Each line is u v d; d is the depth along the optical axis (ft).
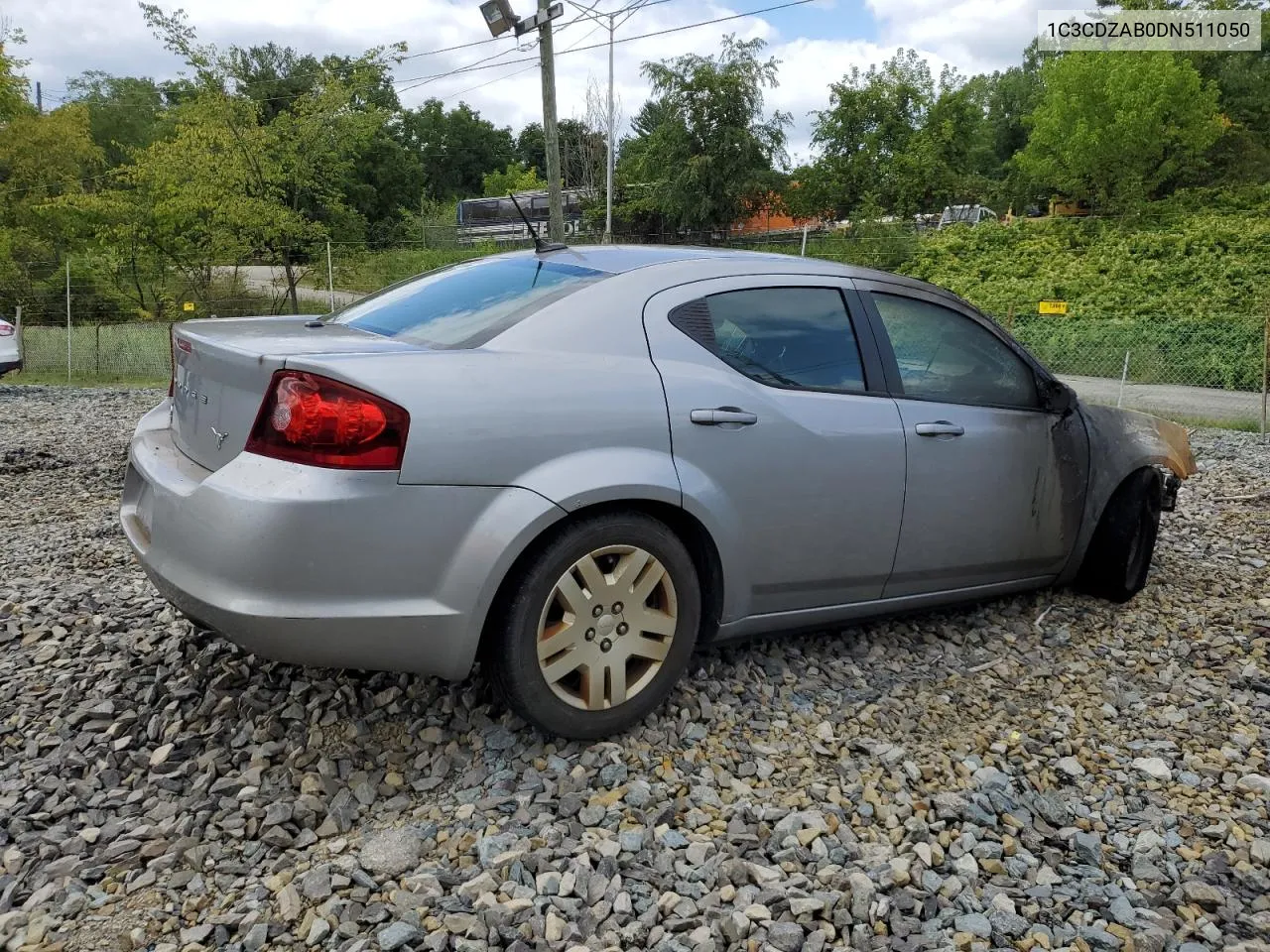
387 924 6.98
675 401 9.63
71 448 28.27
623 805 8.58
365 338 9.86
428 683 10.51
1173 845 8.35
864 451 10.91
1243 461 29.76
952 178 122.42
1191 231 98.02
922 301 12.26
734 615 10.43
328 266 74.79
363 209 199.31
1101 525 13.89
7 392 48.52
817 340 11.09
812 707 10.75
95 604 13.19
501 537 8.47
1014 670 11.95
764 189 119.24
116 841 8.01
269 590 7.99
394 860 7.75
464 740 9.60
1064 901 7.50
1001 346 12.91
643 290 10.14
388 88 83.20
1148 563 14.38
